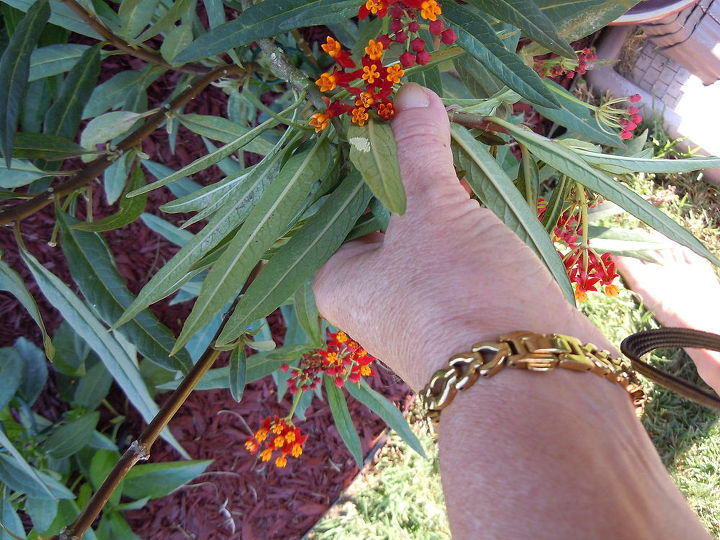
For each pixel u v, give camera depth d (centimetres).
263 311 26
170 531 70
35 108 47
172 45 42
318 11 26
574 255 37
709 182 74
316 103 30
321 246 26
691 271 72
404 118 25
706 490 74
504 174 29
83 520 33
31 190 44
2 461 52
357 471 73
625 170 33
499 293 21
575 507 15
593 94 72
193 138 65
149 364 66
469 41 26
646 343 23
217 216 28
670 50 65
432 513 73
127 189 43
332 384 46
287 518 72
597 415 17
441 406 19
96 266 38
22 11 42
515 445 16
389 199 21
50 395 68
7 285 37
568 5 31
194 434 70
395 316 22
